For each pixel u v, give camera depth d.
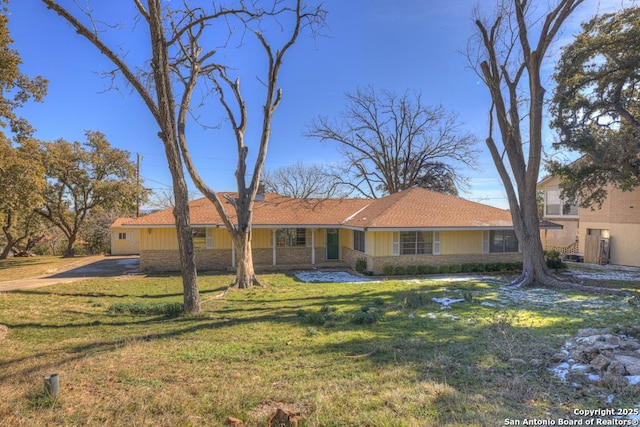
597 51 14.77
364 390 4.69
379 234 18.58
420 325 8.29
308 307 10.66
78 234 38.09
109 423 3.74
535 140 14.54
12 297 12.34
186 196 10.00
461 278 17.19
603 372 5.02
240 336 7.50
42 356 6.20
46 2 8.09
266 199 24.16
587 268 20.34
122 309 10.13
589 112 16.02
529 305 10.73
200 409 4.14
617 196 21.73
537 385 4.79
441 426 3.69
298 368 5.62
